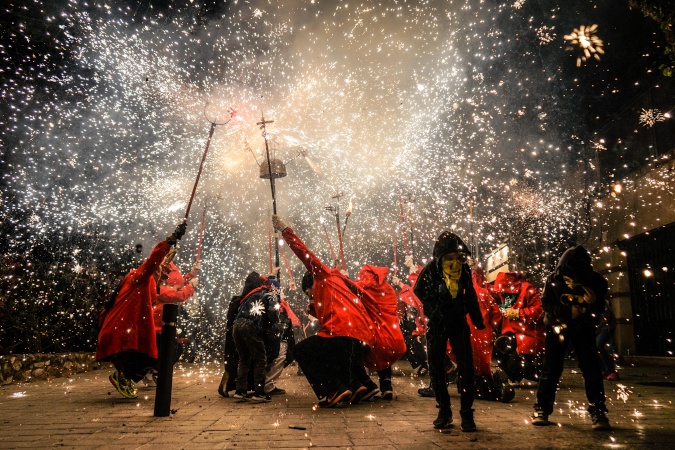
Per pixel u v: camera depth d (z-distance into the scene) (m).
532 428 4.91
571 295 5.04
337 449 4.01
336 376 6.41
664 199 12.16
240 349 7.18
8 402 6.92
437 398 5.04
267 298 7.30
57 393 7.94
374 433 4.68
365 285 7.18
